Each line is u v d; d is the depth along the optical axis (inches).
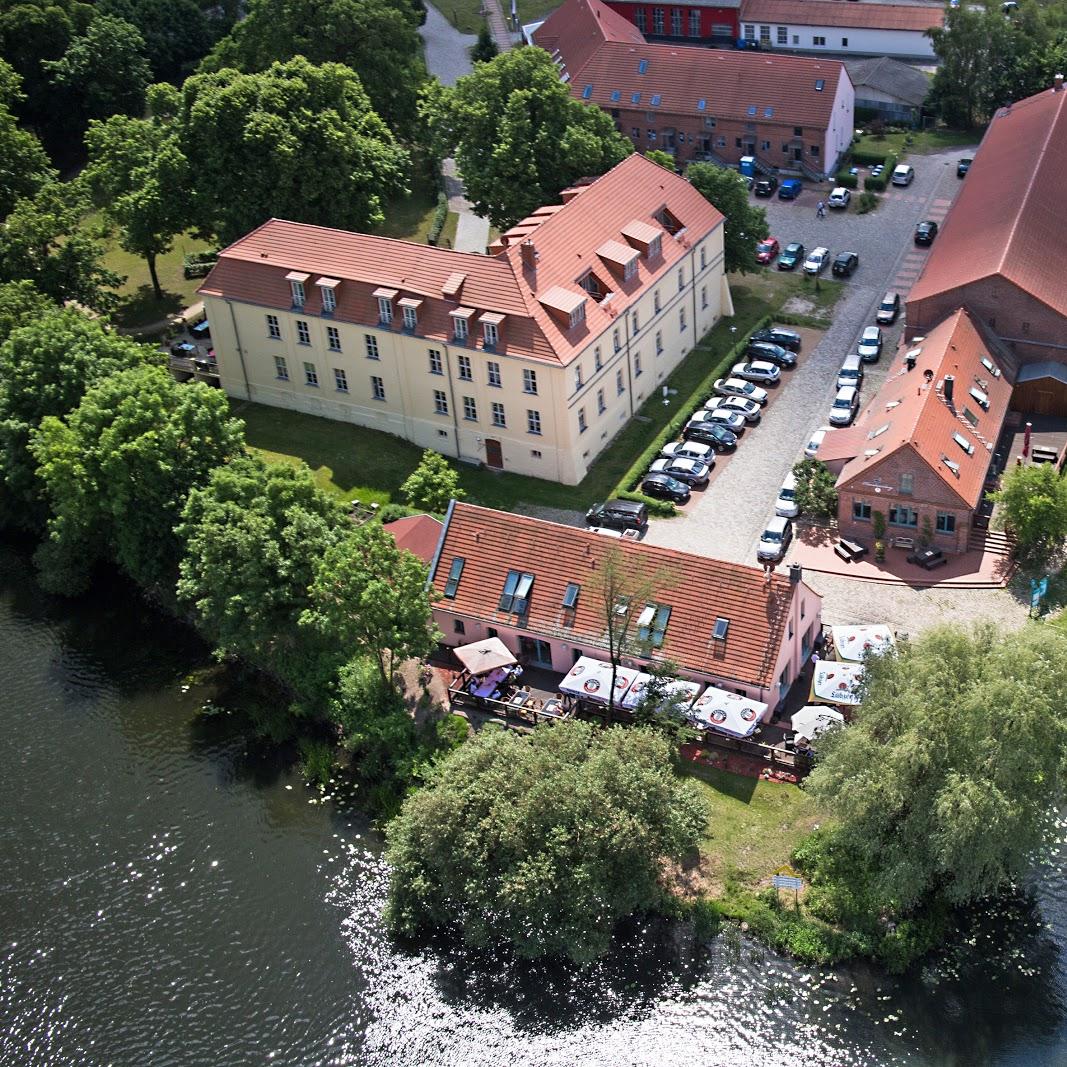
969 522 3609.7
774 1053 2593.5
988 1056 2566.4
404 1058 2637.8
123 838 3152.1
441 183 5851.4
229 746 3380.9
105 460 3631.9
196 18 6845.5
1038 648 2706.7
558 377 3887.8
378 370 4301.2
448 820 2775.6
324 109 4886.8
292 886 3004.4
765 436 4229.8
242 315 4475.9
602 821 2706.7
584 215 4252.0
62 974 2854.3
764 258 5182.1
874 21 6599.4
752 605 3189.0
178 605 3779.5
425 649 3201.3
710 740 3174.2
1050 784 2662.4
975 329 4121.6
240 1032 2709.2
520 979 2763.3
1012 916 2812.5
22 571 4109.3
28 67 6230.3
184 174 4857.3
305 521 3371.1
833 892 2812.5
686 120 5915.4
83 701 3565.5
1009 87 5812.0
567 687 3221.0
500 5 7790.4
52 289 4773.6
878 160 5787.4
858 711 2871.6
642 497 3964.1
